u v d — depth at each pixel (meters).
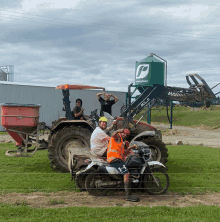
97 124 7.97
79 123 7.83
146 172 5.59
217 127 31.66
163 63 24.17
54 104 21.98
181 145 14.94
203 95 14.98
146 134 8.01
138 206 4.68
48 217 4.09
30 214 4.21
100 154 5.95
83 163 5.79
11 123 7.76
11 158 9.21
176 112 44.44
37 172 7.35
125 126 8.14
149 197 5.41
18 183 6.04
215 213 4.38
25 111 7.85
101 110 8.06
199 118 37.59
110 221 3.96
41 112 21.42
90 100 23.05
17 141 8.20
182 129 29.23
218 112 40.97
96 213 4.30
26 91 20.92
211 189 5.94
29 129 8.02
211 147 14.26
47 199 5.05
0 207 4.44
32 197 5.12
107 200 5.15
